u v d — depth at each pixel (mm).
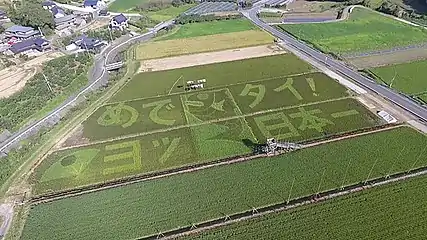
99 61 101000
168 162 60594
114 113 75062
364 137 64062
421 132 64812
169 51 104500
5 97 79562
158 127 69938
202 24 127500
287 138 65000
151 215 50188
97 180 57219
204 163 59875
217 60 97625
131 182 56219
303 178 55500
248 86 83438
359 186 53344
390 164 57469
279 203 51250
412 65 91062
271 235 46406
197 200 52344
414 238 45250
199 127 69438
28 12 118812
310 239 45594
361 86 81625
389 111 71750
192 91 82375
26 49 103250
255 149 62656
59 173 58938
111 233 47750
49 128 70375
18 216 50781
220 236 46625
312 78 85875
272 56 98750
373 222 47594
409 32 113125
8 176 58281
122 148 64375
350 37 110625
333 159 59094
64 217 50406
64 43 110938
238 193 53281
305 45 105688
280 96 78812
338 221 47969
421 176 54719
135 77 90250
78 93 83500
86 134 68688
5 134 68062
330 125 68188
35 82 85500
